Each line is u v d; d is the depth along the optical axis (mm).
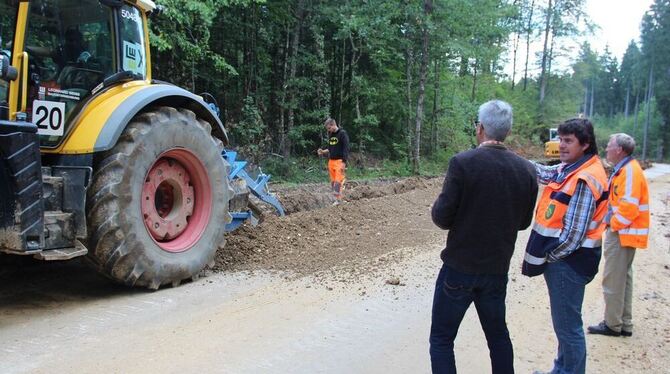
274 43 19219
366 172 19484
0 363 3459
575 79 47562
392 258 6711
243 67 18203
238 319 4457
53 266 5730
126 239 4695
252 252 6559
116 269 4719
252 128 16625
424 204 12375
